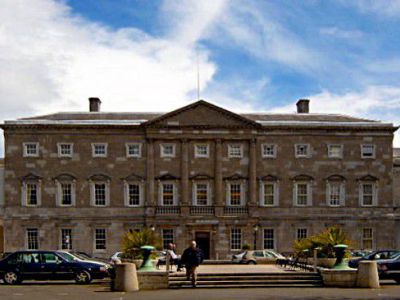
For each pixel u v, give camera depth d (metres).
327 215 71.06
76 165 70.50
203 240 70.25
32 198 70.19
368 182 71.69
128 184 70.50
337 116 75.88
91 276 38.66
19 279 38.66
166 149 71.12
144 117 74.06
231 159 71.06
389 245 71.31
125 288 33.03
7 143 70.25
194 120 71.00
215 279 36.12
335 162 71.62
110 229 70.00
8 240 69.50
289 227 70.81
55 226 69.75
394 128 71.75
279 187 71.06
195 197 70.69
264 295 30.22
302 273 37.25
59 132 70.69
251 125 71.06
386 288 34.53
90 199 70.19
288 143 71.56
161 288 34.41
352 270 35.41
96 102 76.81
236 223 70.00
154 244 44.78
